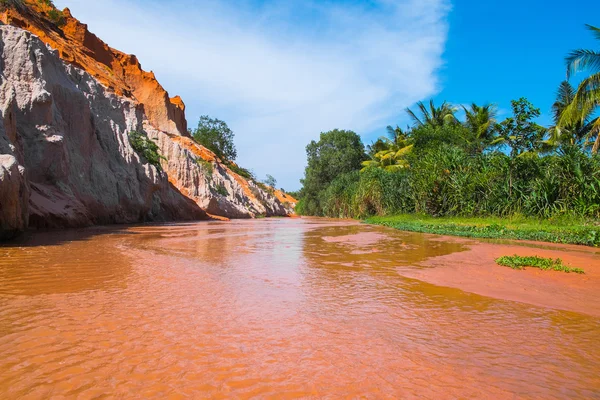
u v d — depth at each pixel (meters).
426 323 3.92
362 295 5.06
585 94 19.45
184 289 5.16
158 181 26.19
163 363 2.81
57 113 17.34
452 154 24.58
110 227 17.12
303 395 2.39
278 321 3.88
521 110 22.81
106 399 2.27
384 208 32.28
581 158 17.42
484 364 2.94
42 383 2.45
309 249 10.17
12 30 16.58
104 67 42.31
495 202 20.55
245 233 15.78
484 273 6.69
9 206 9.55
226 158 70.06
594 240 12.02
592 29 18.31
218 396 2.35
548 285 5.80
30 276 5.70
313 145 57.94
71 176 17.53
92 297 4.61
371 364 2.88
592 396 2.47
